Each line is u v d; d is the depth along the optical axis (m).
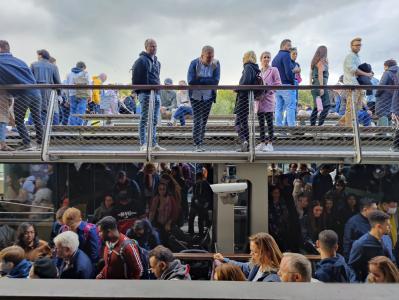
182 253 6.23
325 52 7.08
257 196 6.53
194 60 6.16
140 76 6.13
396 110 6.33
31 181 7.09
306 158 6.14
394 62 6.60
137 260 4.20
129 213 7.01
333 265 4.04
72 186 7.05
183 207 7.11
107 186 7.04
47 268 3.88
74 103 8.08
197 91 6.08
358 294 1.15
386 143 6.64
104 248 4.75
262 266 3.96
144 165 7.02
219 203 6.38
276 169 7.16
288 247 6.84
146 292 1.18
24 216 7.08
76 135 6.60
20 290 1.20
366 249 4.79
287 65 7.13
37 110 6.31
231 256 5.88
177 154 6.07
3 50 6.17
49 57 7.12
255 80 6.09
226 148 6.58
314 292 1.17
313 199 6.92
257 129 6.81
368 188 6.87
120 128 6.83
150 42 6.20
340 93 7.93
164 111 9.71
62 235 4.17
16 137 7.02
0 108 6.05
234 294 1.16
